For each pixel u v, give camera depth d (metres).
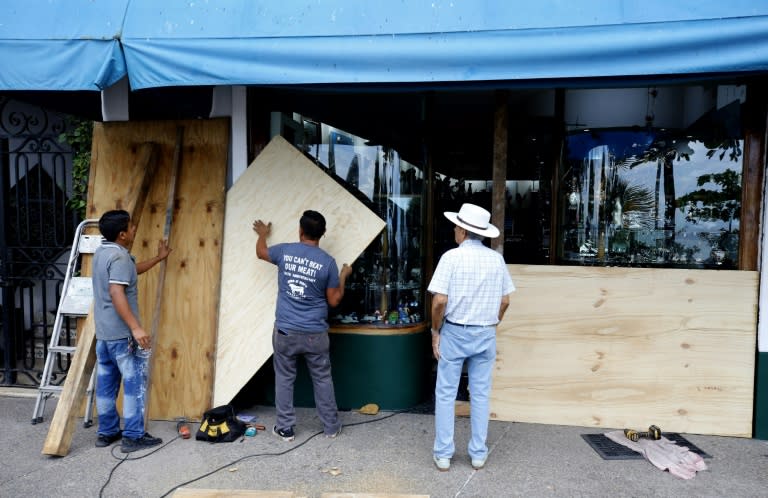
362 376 4.38
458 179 6.34
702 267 4.38
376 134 4.63
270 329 4.11
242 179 4.31
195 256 4.29
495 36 3.02
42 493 3.01
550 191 5.55
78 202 5.26
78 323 4.30
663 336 3.95
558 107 5.15
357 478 3.21
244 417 4.14
